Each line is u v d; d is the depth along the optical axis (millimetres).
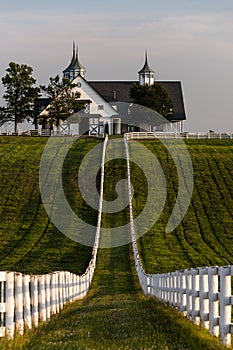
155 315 42031
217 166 158875
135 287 72125
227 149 177000
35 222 118125
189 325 33531
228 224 120062
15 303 32406
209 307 31219
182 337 30688
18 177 147125
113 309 47938
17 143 182625
